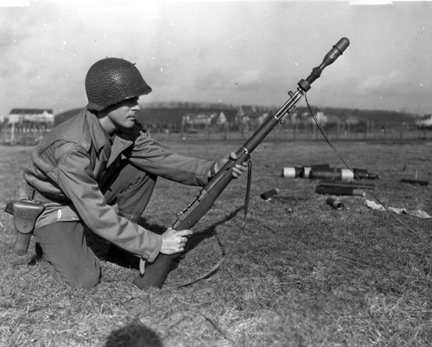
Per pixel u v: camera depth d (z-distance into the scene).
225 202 4.61
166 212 4.20
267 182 5.86
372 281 2.50
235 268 2.73
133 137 2.69
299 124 18.31
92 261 2.52
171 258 2.42
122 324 2.08
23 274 2.65
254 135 2.50
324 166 6.25
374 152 10.19
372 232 3.42
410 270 2.67
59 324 2.09
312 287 2.42
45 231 2.48
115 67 2.29
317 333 1.98
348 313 2.13
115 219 2.29
